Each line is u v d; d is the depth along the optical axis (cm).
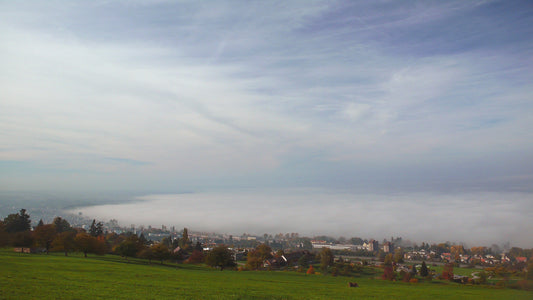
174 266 9656
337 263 13675
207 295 4128
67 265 6512
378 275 11344
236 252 17525
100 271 5962
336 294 5097
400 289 6309
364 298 4838
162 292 4134
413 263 15950
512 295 5900
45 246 11031
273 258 14700
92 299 3431
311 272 11331
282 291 5012
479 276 9650
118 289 4116
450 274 10194
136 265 8175
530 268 7894
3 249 10375
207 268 10169
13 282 3972
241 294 4381
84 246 9950
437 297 5309
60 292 3634
